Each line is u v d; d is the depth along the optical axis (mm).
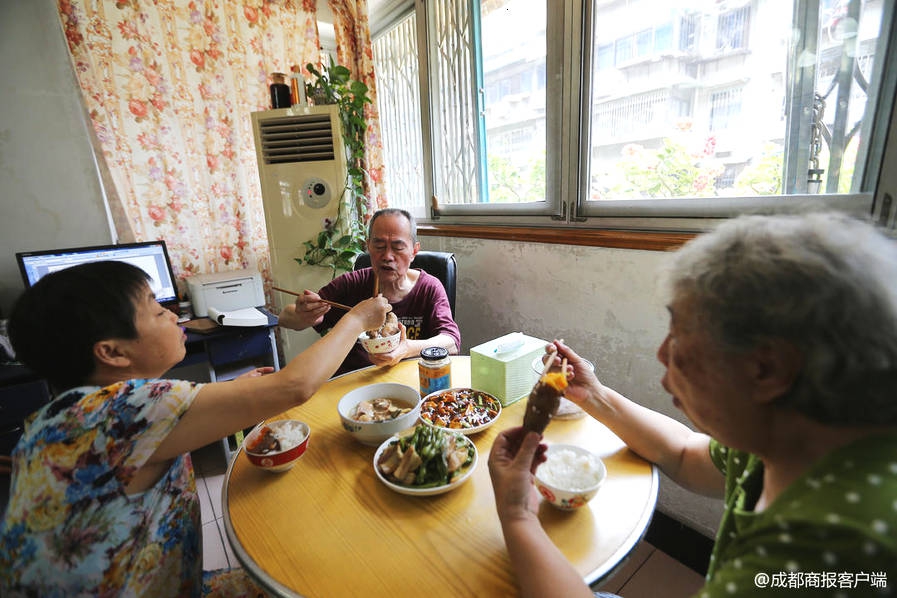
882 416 347
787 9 1081
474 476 749
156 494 656
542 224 1794
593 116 1545
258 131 2109
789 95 1111
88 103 1933
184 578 723
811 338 335
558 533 613
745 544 392
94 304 606
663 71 1337
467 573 549
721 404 413
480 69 1983
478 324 2096
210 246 2355
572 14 1510
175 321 742
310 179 2143
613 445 828
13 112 1728
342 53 2496
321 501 697
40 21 1729
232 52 2277
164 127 2143
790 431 398
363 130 2363
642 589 1302
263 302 2199
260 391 677
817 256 345
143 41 2043
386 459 755
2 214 1755
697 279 400
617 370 1509
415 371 1191
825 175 1082
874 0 952
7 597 603
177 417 616
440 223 2348
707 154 1285
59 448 572
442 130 2266
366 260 1863
